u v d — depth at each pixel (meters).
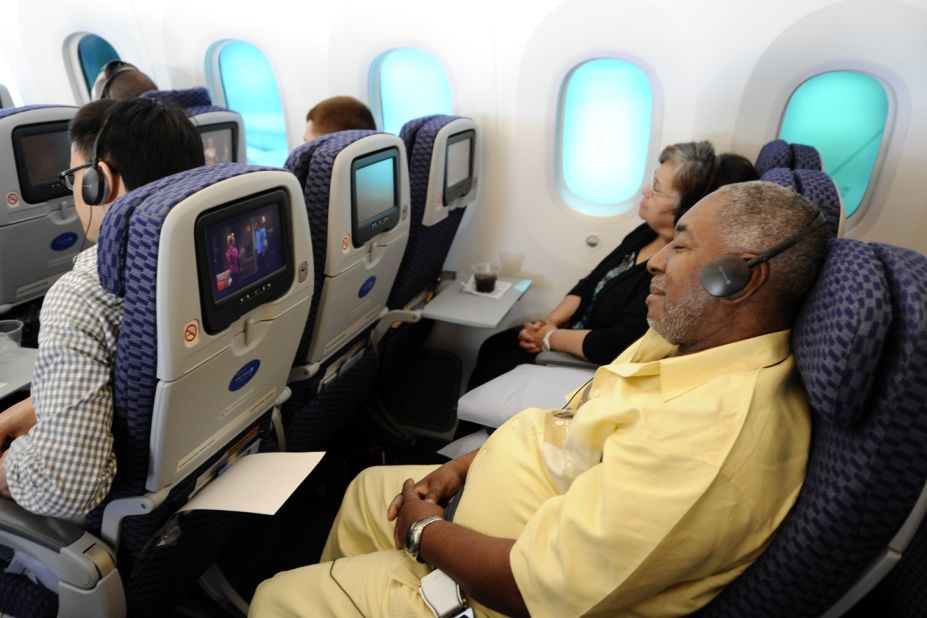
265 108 3.13
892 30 1.99
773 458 0.90
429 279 2.60
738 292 0.96
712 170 1.90
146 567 1.30
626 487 0.92
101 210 1.31
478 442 1.90
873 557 0.80
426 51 2.56
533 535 1.00
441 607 1.11
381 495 1.49
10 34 3.31
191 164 1.33
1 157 1.92
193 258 1.00
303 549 2.04
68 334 1.09
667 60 2.25
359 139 1.63
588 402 1.18
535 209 2.69
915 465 0.72
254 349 1.27
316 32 2.72
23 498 1.13
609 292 2.17
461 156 2.34
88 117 1.26
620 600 0.92
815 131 2.28
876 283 0.75
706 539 0.88
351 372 2.12
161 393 1.07
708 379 0.99
